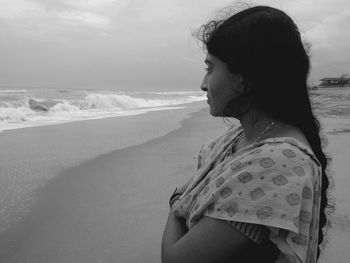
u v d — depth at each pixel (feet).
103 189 16.96
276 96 3.05
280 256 2.75
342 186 15.24
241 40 3.02
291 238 2.68
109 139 30.76
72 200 15.48
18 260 10.65
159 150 25.79
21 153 24.50
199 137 32.01
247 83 3.07
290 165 2.75
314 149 3.24
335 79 192.65
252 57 2.98
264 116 3.20
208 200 2.89
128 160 22.68
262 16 3.06
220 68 3.16
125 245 11.57
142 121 45.62
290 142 2.92
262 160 2.80
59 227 12.82
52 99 67.82
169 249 3.01
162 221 13.35
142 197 15.88
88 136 32.30
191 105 90.33
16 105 54.85
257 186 2.73
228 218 2.74
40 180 18.26
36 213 14.02
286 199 2.66
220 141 3.97
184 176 19.10
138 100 88.48
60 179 18.47
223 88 3.18
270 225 2.62
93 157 23.39
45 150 25.59
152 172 19.86
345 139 26.81
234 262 2.80
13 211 14.20
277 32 3.00
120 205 14.90
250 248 2.75
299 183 2.70
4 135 32.14
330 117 43.93
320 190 3.02
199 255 2.81
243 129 3.52
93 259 10.72
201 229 2.86
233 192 2.79
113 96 78.74
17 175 19.11
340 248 10.39
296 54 3.04
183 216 3.53
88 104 71.56
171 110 68.23
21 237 12.05
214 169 3.31
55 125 39.86
